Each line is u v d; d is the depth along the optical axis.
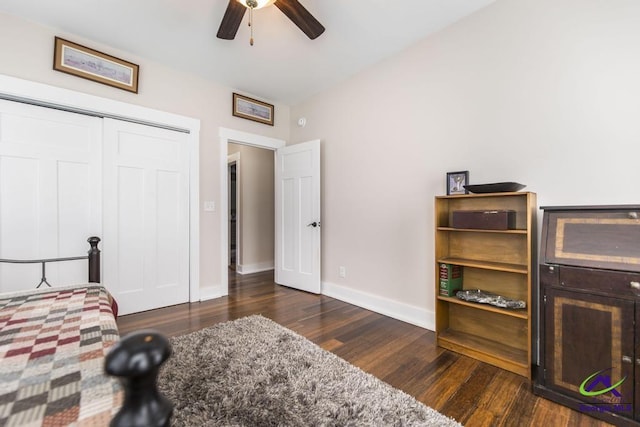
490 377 1.72
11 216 2.23
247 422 1.30
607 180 1.64
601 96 1.66
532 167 1.91
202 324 2.48
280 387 1.55
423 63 2.50
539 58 1.88
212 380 1.60
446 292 2.14
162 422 0.44
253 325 2.41
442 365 1.85
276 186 3.94
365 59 2.82
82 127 2.53
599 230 1.44
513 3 1.99
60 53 2.35
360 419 1.33
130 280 2.76
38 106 2.33
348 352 2.01
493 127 2.09
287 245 3.78
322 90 3.49
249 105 3.59
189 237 3.13
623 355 1.31
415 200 2.57
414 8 2.13
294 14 1.86
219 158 3.34
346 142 3.20
